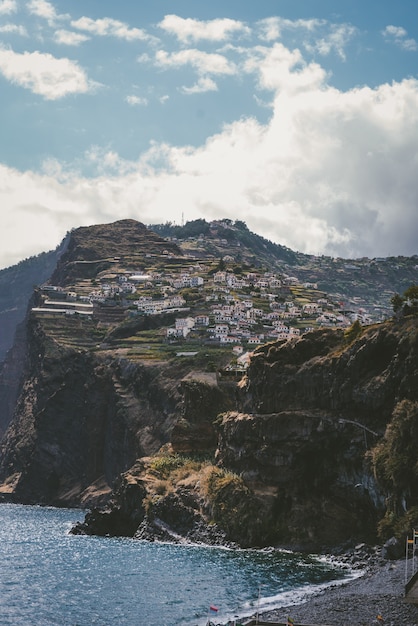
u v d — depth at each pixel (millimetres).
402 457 123750
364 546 129000
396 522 123188
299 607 84750
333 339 158750
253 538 145125
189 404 197000
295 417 150250
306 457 149375
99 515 178750
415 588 82688
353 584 99562
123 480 179875
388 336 141375
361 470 138375
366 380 142000
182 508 160375
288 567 119625
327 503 143125
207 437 194125
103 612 91688
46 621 87438
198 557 132500
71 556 140125
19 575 119125
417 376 132000
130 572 119312
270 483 152375
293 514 145500
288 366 158625
